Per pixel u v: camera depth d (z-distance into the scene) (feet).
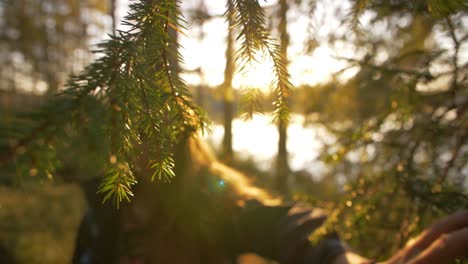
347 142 4.25
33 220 10.59
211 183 3.36
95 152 1.30
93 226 3.61
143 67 1.45
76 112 1.29
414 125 4.17
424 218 2.82
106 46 1.41
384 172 3.30
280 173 7.63
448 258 2.02
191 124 1.59
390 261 2.23
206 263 3.28
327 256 2.81
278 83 1.70
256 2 1.62
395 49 4.61
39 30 14.42
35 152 1.23
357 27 2.96
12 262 9.37
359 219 3.05
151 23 1.46
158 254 3.26
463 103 3.50
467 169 3.45
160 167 1.47
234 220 3.30
